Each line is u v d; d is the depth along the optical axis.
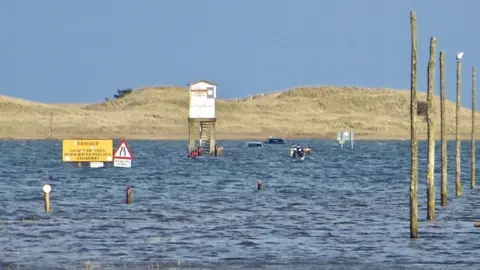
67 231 181.25
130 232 181.00
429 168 196.75
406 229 187.25
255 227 190.50
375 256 155.38
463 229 186.12
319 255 156.12
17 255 153.62
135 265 145.00
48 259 150.00
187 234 179.12
